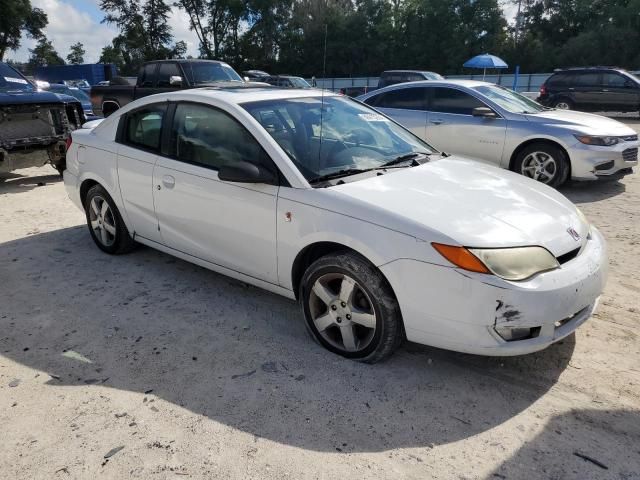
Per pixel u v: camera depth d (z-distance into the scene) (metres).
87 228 5.95
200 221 3.89
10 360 3.30
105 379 3.09
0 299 4.16
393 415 2.75
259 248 3.53
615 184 7.81
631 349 3.33
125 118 4.59
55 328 3.69
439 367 3.17
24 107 7.93
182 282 4.43
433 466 2.41
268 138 3.48
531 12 53.03
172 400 2.89
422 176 3.53
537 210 3.20
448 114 8.03
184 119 4.05
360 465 2.42
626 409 2.78
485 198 3.24
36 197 7.44
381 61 44.25
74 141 5.07
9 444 2.57
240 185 3.54
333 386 2.99
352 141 3.90
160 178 4.12
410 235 2.84
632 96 16.77
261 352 3.35
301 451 2.51
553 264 2.85
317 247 3.29
